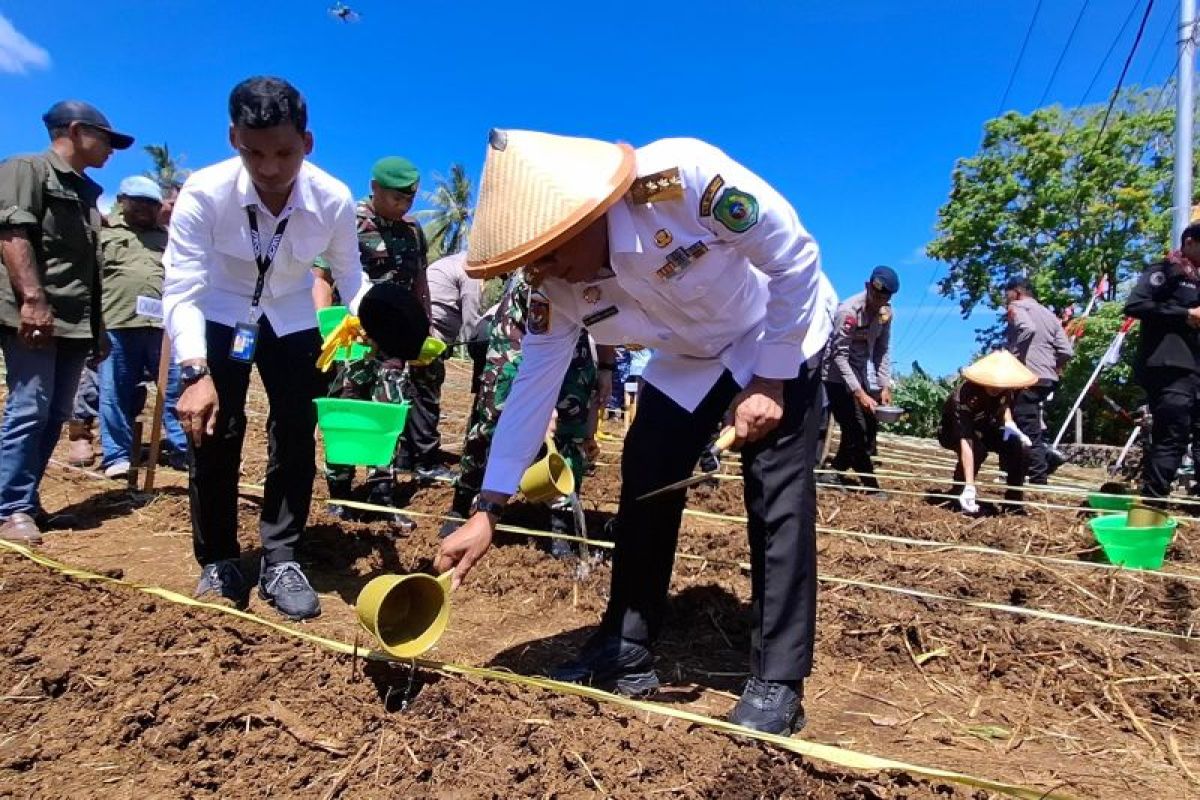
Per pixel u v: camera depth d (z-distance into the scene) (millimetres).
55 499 4848
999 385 5883
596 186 1918
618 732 2238
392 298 2930
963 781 1975
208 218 2973
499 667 2826
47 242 4059
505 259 1916
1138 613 3773
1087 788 2234
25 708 2361
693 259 2113
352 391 4688
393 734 2207
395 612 2400
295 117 2686
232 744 2178
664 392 2512
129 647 2641
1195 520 5891
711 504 6168
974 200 27203
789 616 2352
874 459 8867
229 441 3172
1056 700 2859
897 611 3436
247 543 4062
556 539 4117
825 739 2449
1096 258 25219
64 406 4320
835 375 6980
